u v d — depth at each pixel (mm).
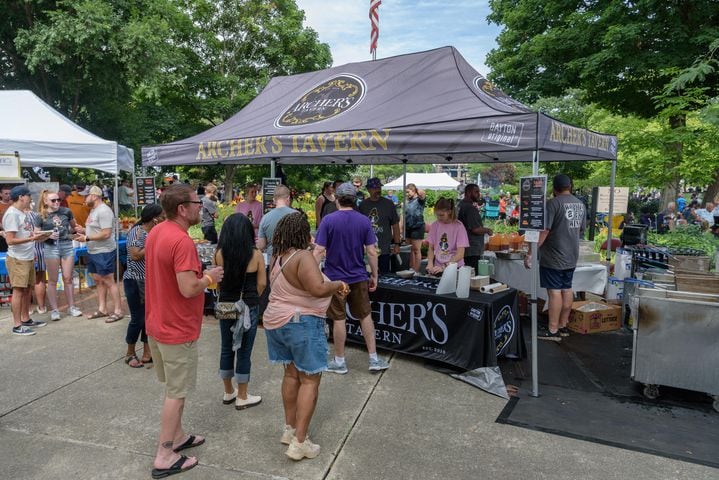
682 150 11227
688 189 31484
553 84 13797
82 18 12695
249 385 3967
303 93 6504
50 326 5605
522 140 3697
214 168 22688
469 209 6172
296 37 20984
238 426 3283
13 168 6320
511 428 3262
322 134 4809
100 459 2893
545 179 3621
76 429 3246
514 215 19797
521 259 6230
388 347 4641
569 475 2727
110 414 3461
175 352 2668
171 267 2594
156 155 6328
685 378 3609
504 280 6457
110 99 16078
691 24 11484
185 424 3307
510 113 3764
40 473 2740
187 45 19672
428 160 8727
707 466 2818
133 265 4211
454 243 5145
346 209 4078
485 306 3945
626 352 4855
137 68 14086
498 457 2908
